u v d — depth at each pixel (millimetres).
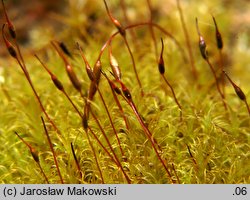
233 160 90
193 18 124
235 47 123
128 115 92
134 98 95
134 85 101
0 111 102
